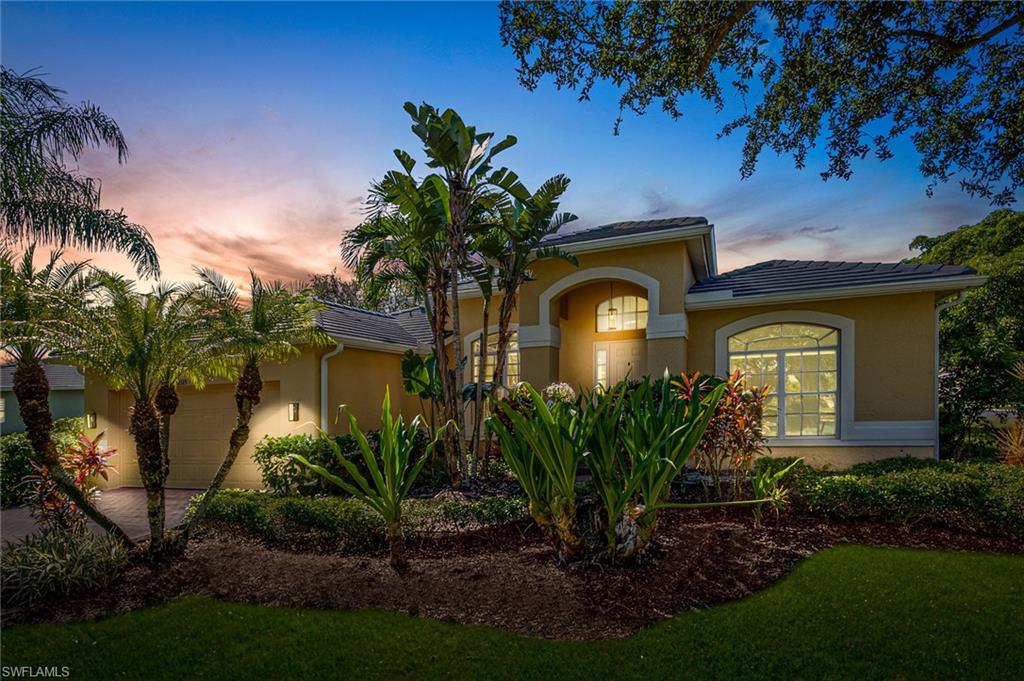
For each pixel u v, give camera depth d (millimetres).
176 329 6523
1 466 11625
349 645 4535
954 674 3912
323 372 12945
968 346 13625
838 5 7969
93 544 6297
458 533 7359
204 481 13719
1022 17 7812
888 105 8812
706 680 3902
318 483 10445
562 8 8234
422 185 9750
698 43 8031
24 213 10516
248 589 5758
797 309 12344
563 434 5656
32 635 4859
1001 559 6309
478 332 15953
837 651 4246
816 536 7199
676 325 12453
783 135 9219
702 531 7273
